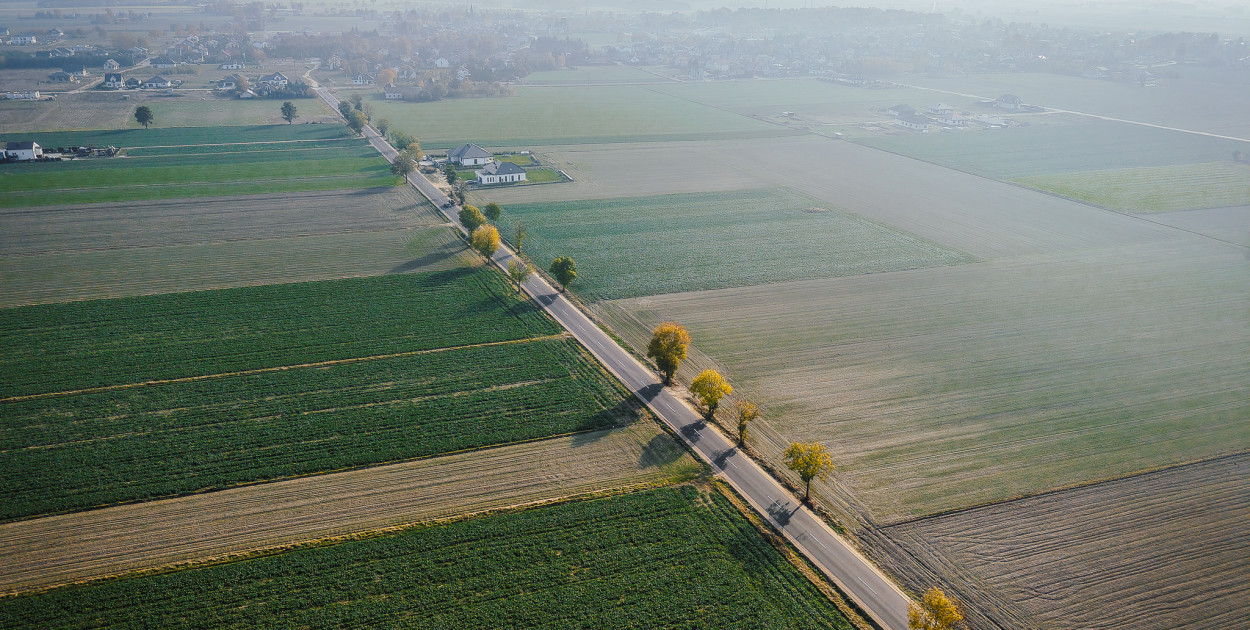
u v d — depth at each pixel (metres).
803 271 135.62
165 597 61.78
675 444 83.81
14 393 89.75
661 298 123.00
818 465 73.25
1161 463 82.94
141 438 81.94
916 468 80.62
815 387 96.56
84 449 79.81
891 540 70.31
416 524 70.56
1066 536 71.50
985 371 101.62
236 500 73.19
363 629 59.50
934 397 94.75
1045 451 84.25
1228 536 72.25
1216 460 83.88
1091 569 67.56
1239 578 67.19
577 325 112.12
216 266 130.12
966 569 67.19
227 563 65.38
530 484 76.62
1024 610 62.94
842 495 76.25
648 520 71.94
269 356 99.88
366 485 75.88
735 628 60.69
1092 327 115.81
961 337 111.31
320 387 92.75
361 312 113.44
